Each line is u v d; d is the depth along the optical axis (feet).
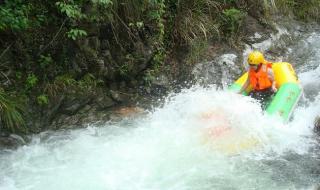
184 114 21.61
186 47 26.48
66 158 18.56
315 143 19.54
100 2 20.44
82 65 22.24
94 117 21.62
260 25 30.27
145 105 22.93
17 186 16.72
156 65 24.85
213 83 25.18
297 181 16.98
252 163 18.11
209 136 19.69
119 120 21.54
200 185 16.76
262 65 22.44
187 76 25.30
